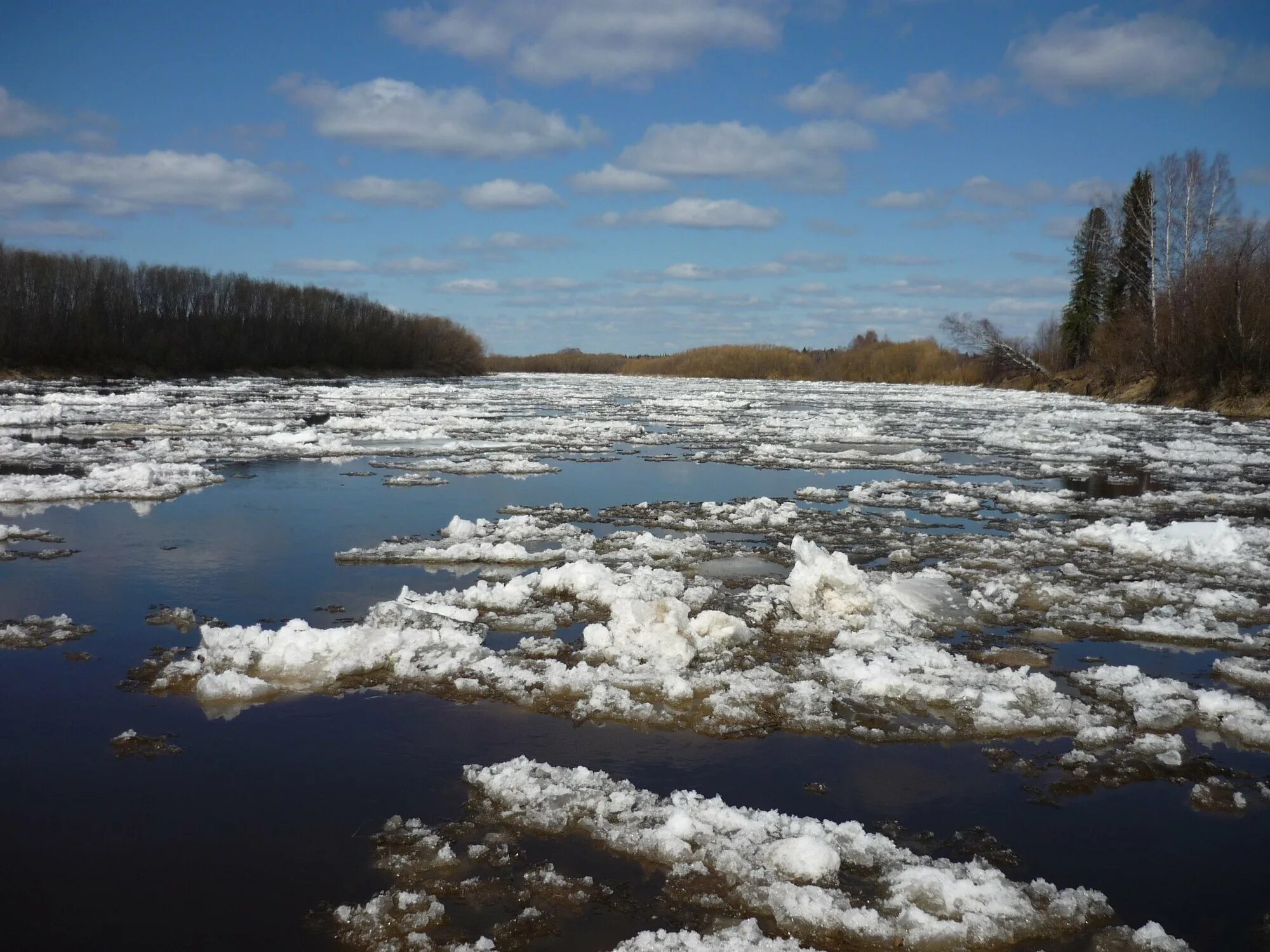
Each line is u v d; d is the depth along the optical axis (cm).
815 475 2073
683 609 836
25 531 1244
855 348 11938
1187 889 487
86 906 453
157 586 991
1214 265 4947
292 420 3238
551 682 727
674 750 632
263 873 483
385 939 431
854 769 611
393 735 645
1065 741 661
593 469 2108
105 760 603
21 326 5541
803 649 828
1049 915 456
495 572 1090
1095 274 7581
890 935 440
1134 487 1986
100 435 2570
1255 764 630
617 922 447
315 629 786
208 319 7031
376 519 1398
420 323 10006
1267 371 4500
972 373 9450
